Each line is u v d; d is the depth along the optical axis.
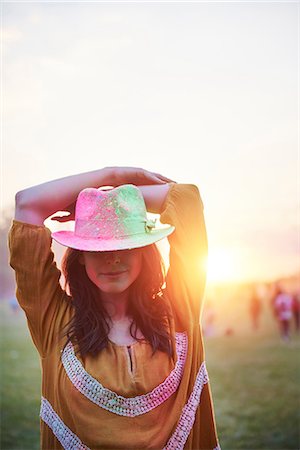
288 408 9.85
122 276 2.40
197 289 2.66
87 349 2.41
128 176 2.69
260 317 26.14
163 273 2.55
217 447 2.64
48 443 2.48
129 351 2.45
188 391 2.56
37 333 2.55
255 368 14.19
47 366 2.51
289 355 16.11
